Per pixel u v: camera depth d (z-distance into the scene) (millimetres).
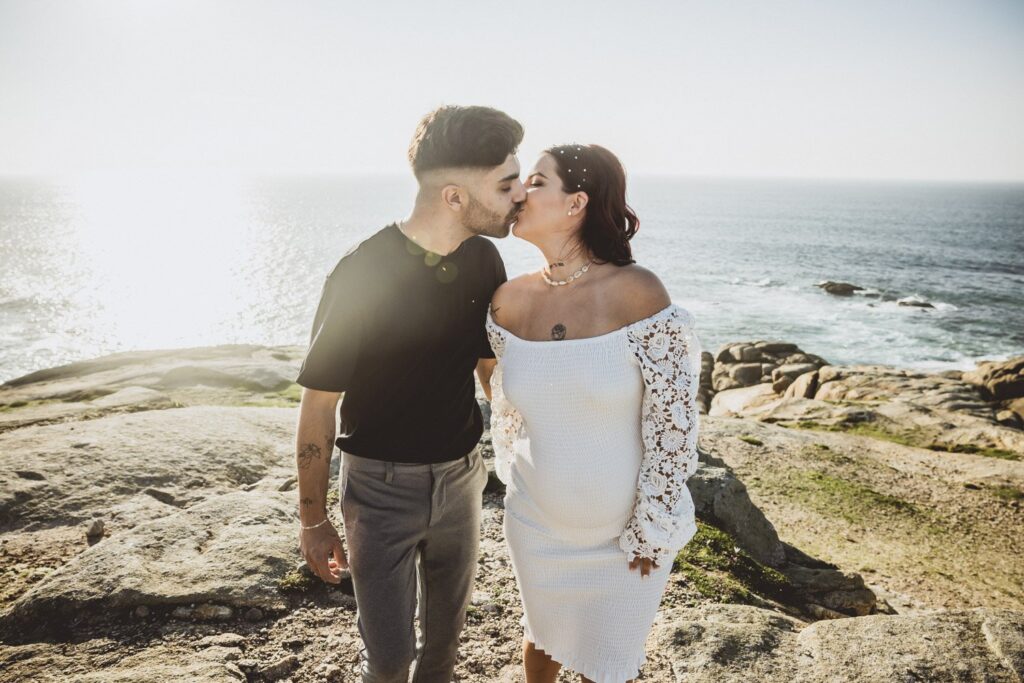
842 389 22938
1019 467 14016
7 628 2828
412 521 2027
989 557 9758
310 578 3201
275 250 93312
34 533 3764
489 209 1919
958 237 109750
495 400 2445
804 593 4633
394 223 2029
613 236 2086
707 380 28922
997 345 37000
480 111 1889
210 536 3512
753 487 11711
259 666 2631
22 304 51688
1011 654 2670
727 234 114812
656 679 2666
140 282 63750
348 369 1918
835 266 71312
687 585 3752
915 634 2846
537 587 2219
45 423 6473
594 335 2045
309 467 1979
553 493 2094
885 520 10836
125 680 2412
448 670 2283
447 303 2004
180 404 7578
